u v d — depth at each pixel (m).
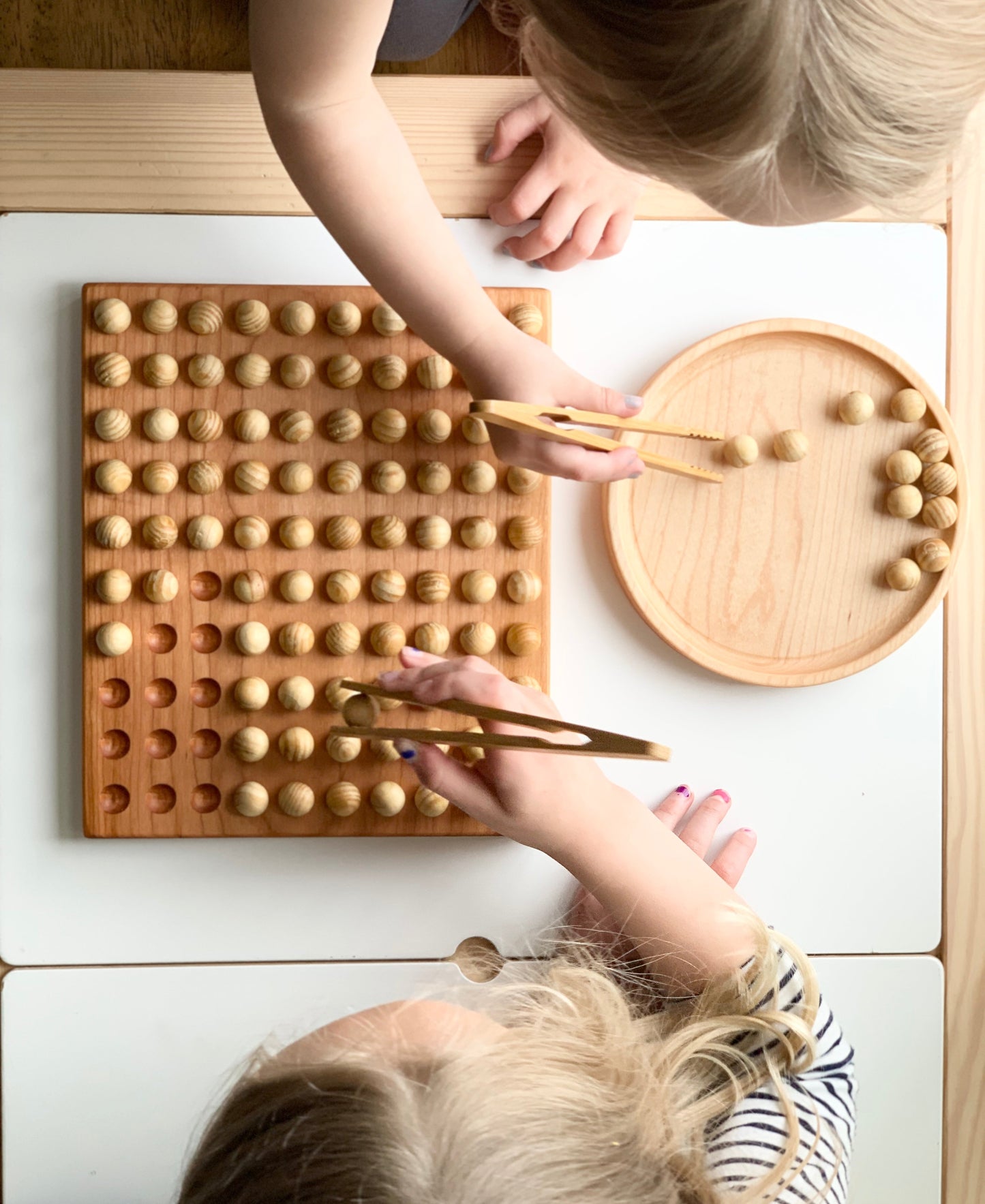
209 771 1.13
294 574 1.13
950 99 0.95
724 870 1.15
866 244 1.16
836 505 1.15
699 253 1.16
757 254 1.16
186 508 1.13
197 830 1.13
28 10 1.17
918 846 1.16
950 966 1.16
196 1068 1.14
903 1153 1.16
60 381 1.14
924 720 1.16
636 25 0.93
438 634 1.13
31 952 1.14
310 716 1.13
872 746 1.16
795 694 1.16
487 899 1.15
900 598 1.15
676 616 1.15
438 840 1.15
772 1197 1.01
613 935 1.14
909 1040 1.16
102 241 1.14
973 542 1.17
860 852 1.16
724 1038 1.07
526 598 1.13
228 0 1.18
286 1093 0.96
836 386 1.15
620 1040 1.02
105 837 1.13
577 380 1.08
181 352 1.13
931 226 1.16
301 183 1.06
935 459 1.14
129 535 1.12
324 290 1.13
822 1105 1.07
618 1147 0.95
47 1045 1.14
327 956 1.15
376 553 1.13
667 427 1.09
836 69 0.93
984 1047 1.16
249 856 1.14
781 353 1.15
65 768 1.14
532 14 0.95
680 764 1.16
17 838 1.14
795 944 1.15
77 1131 1.14
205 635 1.13
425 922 1.15
